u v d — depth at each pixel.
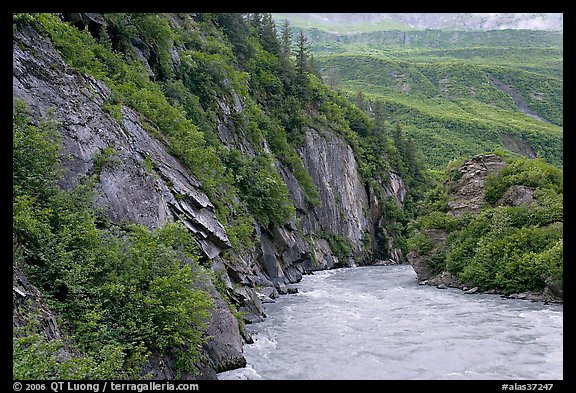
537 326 21.81
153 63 31.50
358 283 39.09
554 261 29.11
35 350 8.95
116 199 15.24
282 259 38.94
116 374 10.34
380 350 17.78
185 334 12.98
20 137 12.60
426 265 39.69
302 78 66.94
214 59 40.00
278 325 21.89
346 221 63.66
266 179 37.59
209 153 26.05
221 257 22.72
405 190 82.19
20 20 15.96
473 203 41.12
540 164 39.66
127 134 18.30
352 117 79.56
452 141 139.62
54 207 12.64
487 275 32.97
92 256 12.20
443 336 19.88
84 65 19.70
